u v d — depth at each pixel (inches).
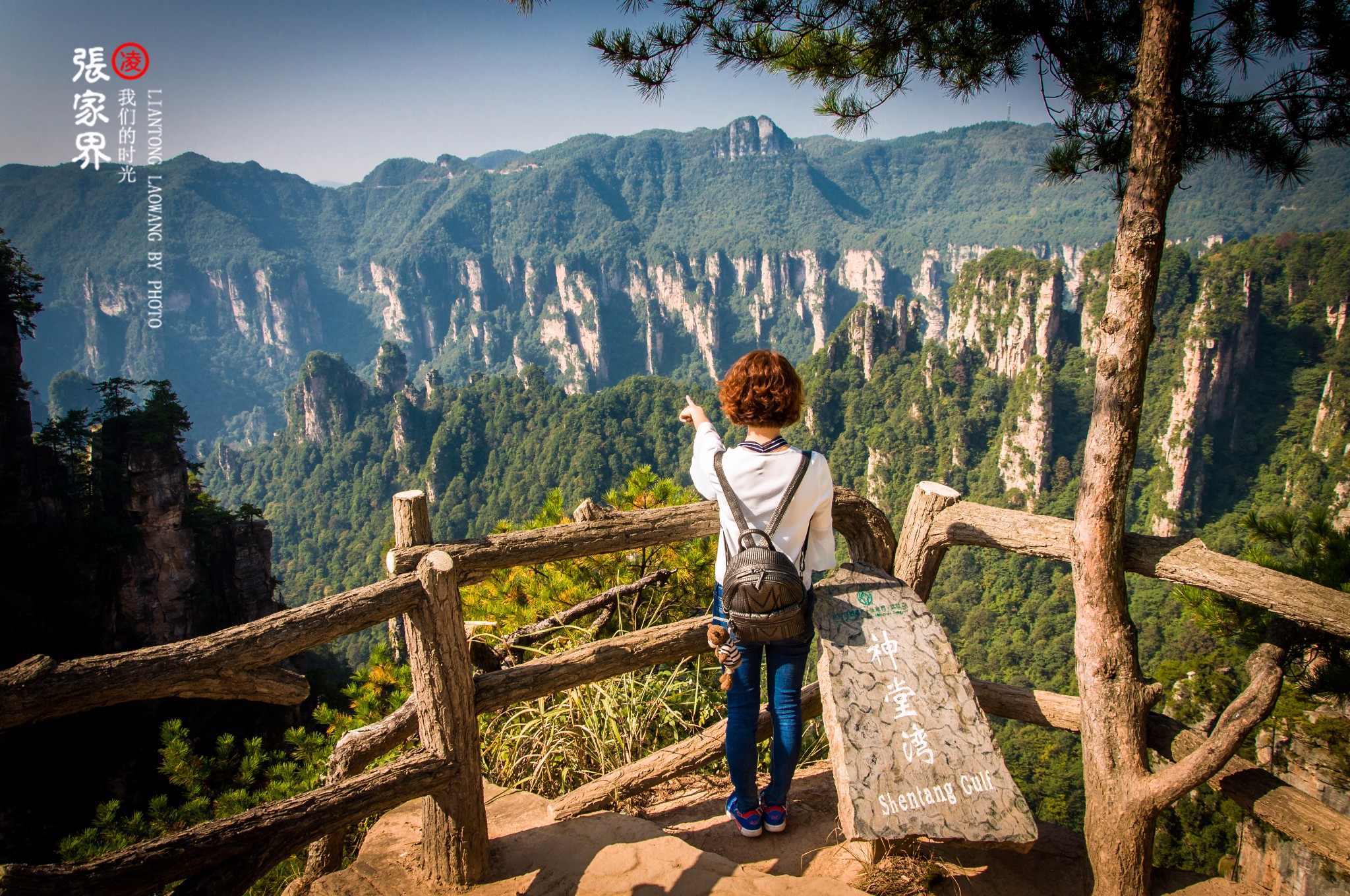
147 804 801.6
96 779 788.6
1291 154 133.3
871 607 101.0
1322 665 183.3
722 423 3617.1
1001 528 110.4
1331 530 209.8
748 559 88.7
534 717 139.6
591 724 134.3
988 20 128.4
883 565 118.7
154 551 1229.7
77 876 65.8
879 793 86.4
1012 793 87.3
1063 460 3740.2
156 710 864.9
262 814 78.1
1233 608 214.7
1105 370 98.9
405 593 87.7
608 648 104.4
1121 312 97.2
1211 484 3476.9
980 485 4010.8
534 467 5007.4
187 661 74.5
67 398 6122.1
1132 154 97.5
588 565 205.3
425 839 94.0
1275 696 90.4
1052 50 134.7
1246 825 325.1
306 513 5182.1
